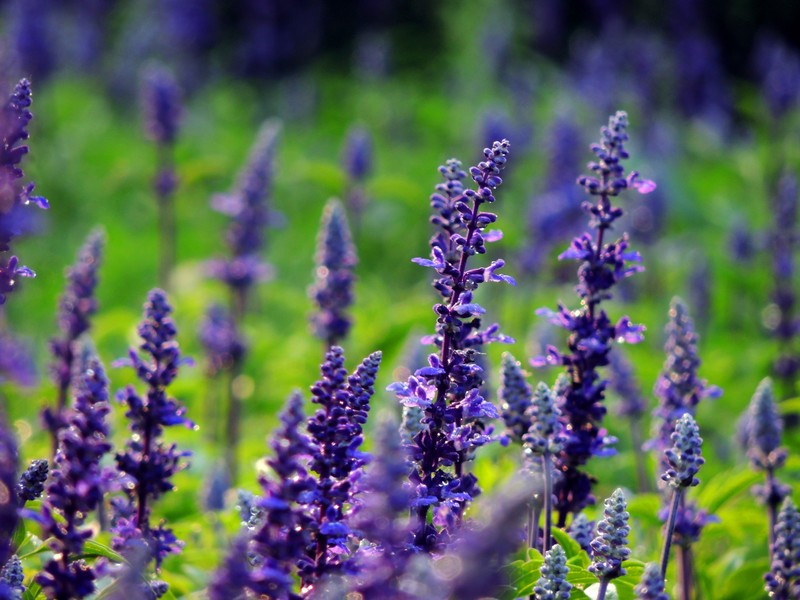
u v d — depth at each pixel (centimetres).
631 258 534
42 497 496
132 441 476
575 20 3391
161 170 1612
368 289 1753
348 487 388
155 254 1867
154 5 3111
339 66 3372
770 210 1916
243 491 506
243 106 3009
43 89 2359
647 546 752
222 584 350
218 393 1239
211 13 3059
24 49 2331
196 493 886
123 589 380
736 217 1733
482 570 305
